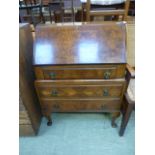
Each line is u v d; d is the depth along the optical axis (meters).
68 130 1.54
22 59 1.16
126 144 1.39
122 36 1.11
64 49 1.11
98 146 1.39
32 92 1.39
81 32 1.13
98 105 1.36
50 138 1.47
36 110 1.49
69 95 1.29
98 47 1.10
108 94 1.26
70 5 1.88
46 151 1.38
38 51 1.12
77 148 1.39
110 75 1.15
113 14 1.59
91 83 1.20
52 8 1.78
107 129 1.52
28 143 1.44
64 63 1.09
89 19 1.63
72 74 1.16
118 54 1.09
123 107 1.35
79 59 1.09
